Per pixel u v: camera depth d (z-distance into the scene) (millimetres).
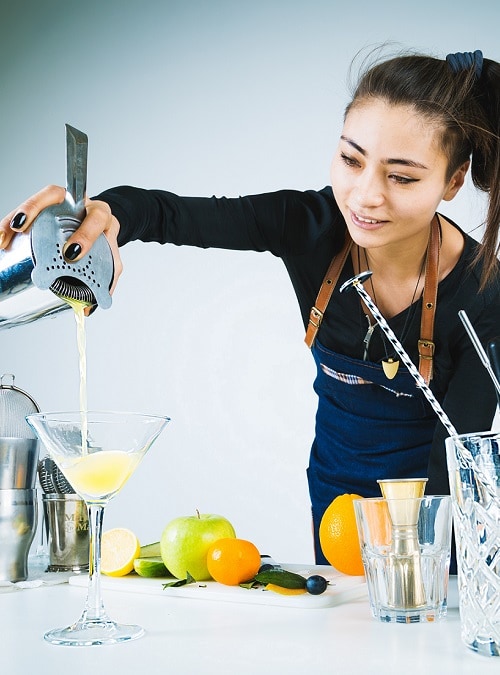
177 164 3654
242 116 3543
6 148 4047
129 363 3680
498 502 760
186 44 3680
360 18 3346
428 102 1426
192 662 766
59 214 1059
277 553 3334
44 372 3848
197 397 3531
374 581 950
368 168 1437
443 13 3197
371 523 947
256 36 3541
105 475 943
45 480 1425
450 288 1667
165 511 3533
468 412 1632
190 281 3588
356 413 1817
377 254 1646
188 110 3650
